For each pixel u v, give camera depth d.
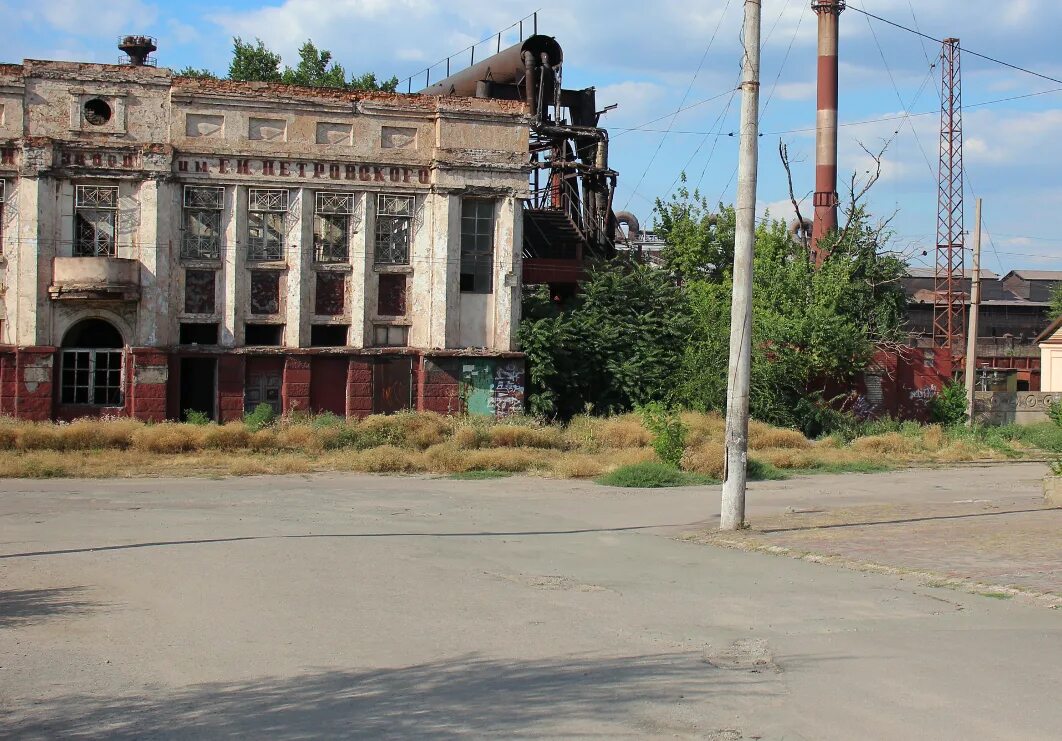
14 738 6.38
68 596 10.60
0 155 34.09
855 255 51.12
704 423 34.84
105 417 32.88
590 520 17.88
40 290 34.28
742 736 6.37
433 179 37.66
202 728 6.54
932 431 38.97
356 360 37.22
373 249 37.62
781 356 40.78
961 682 7.46
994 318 83.75
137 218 35.16
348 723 6.61
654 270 43.09
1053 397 48.41
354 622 9.51
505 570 12.51
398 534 15.61
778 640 8.81
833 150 53.34
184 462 27.38
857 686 7.38
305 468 26.55
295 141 36.59
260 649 8.53
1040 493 23.20
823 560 13.22
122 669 7.95
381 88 62.47
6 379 34.09
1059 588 10.88
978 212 42.81
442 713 6.80
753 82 16.20
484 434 30.97
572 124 46.94
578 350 39.94
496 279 38.66
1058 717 6.69
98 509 18.34
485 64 45.88
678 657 8.25
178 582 11.35
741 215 16.27
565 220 47.59
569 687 7.39
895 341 47.56
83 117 34.72
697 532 16.20
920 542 14.59
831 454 32.47
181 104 35.53
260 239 36.66
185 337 36.22
